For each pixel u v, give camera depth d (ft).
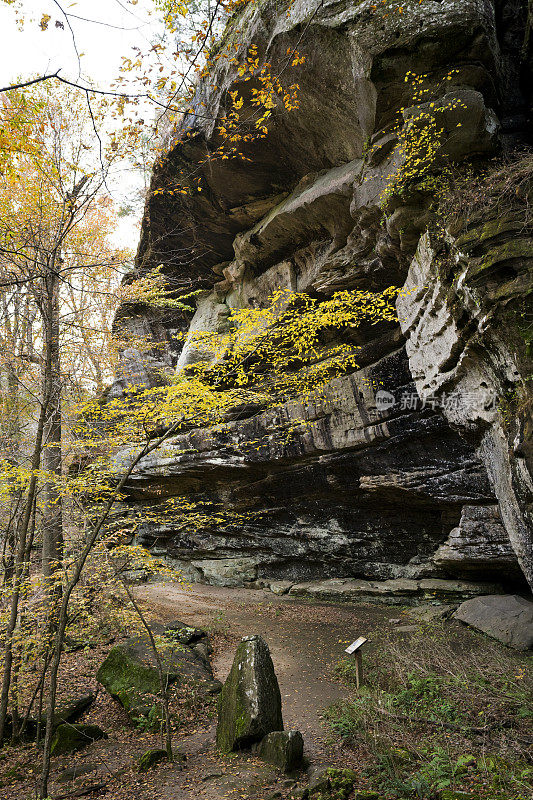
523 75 36.24
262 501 58.90
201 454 59.57
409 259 37.76
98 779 20.70
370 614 43.65
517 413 25.45
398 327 46.32
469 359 30.55
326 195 42.73
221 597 52.70
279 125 44.19
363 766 19.77
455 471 42.22
